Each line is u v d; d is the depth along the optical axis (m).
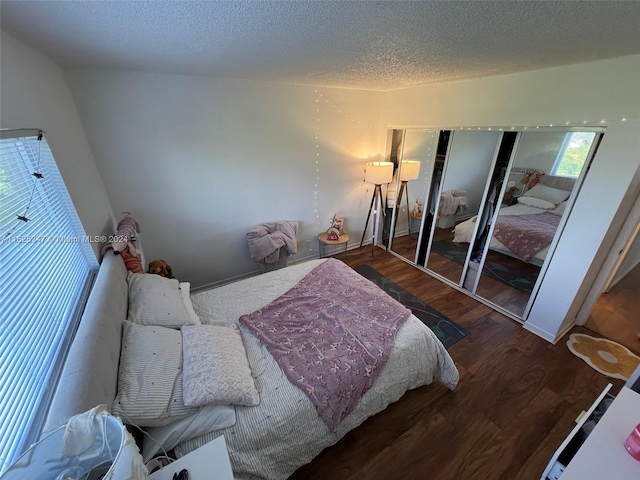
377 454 1.57
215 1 0.85
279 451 1.28
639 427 1.00
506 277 2.70
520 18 1.04
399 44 1.39
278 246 3.02
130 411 1.08
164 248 2.76
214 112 2.57
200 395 1.21
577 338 2.40
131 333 1.37
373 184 3.68
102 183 2.26
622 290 3.02
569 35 1.25
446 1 0.88
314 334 1.75
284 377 1.47
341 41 1.33
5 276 0.89
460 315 2.73
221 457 0.95
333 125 3.29
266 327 1.81
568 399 1.87
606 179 1.88
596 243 2.01
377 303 2.05
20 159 1.14
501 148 2.46
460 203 2.97
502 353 2.27
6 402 0.75
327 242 3.49
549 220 2.26
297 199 3.40
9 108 1.05
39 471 0.65
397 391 1.70
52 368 1.03
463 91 2.61
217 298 2.13
